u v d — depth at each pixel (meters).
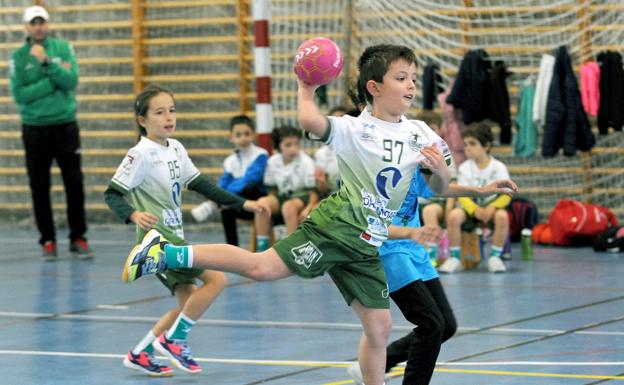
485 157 15.90
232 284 14.98
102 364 9.63
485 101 18.58
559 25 19.16
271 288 14.52
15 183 24.19
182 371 9.29
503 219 15.66
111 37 23.38
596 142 19.53
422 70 19.94
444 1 19.88
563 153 18.22
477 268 16.23
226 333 11.07
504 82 18.59
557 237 18.75
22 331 11.46
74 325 11.82
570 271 15.58
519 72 19.58
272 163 17.39
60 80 17.69
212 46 22.75
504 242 15.90
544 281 14.58
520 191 20.27
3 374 9.20
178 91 23.09
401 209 7.75
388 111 7.14
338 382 8.66
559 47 18.08
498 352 9.70
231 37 22.52
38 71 17.59
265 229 17.09
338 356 9.74
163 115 9.23
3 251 19.66
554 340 10.26
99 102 23.50
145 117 9.27
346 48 20.27
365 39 20.19
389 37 20.09
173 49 23.05
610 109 18.00
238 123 17.34
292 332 11.07
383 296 7.09
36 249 19.92
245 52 22.48
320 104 18.81
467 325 11.20
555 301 12.77
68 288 14.82
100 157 23.64
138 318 12.25
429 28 19.92
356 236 7.04
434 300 7.63
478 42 19.70
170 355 8.98
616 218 18.94
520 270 15.84
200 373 9.14
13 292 14.50
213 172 22.77
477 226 16.05
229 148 22.69
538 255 17.72
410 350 7.58
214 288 9.01
